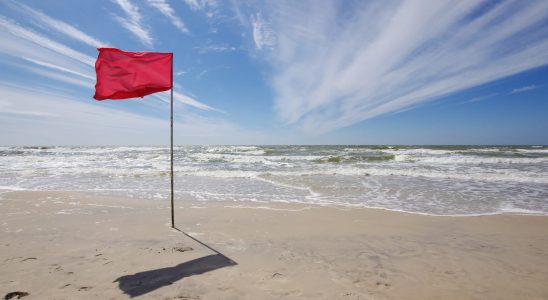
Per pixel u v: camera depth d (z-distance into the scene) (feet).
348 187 35.96
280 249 14.80
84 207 24.71
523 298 10.08
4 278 11.07
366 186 36.60
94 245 15.11
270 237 16.88
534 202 27.48
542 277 11.75
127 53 15.92
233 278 11.30
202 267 12.36
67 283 10.69
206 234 17.34
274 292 10.19
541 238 17.03
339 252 14.44
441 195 30.96
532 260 13.55
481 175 44.65
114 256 13.52
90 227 18.65
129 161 81.51
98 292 10.03
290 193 32.42
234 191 33.71
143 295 9.84
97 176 47.24
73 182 40.91
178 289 10.31
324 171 51.19
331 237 17.01
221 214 22.50
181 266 12.44
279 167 60.54
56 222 19.85
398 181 40.60
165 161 81.15
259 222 20.25
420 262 13.20
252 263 12.87
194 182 40.86
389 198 29.50
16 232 17.51
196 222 20.12
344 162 71.26
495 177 43.09
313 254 14.12
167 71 16.97
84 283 10.72
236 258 13.46
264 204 26.48
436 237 17.15
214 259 13.30
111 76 15.58
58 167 62.80
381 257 13.80
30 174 49.67
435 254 14.26
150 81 16.37
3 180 42.86
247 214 22.54
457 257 13.87
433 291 10.48
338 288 10.58
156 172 51.29
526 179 41.27
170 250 14.39
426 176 45.34
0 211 23.18
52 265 12.38
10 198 28.40
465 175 44.83
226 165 66.85
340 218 21.50
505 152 105.70
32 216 21.53
